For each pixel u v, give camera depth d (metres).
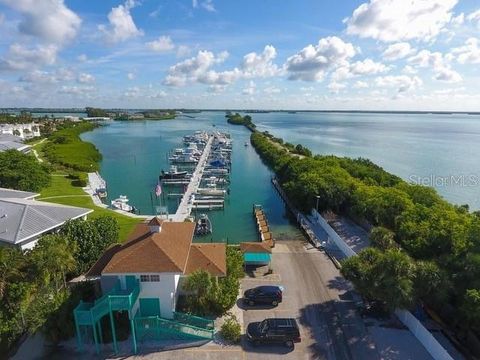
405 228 40.59
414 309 30.77
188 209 70.06
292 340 27.47
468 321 26.48
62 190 78.06
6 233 37.03
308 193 62.50
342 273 32.16
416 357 26.53
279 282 37.75
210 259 33.44
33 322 28.58
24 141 149.25
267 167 122.81
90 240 38.16
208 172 107.31
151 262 28.41
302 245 49.19
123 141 188.38
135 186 92.88
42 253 30.39
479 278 26.64
